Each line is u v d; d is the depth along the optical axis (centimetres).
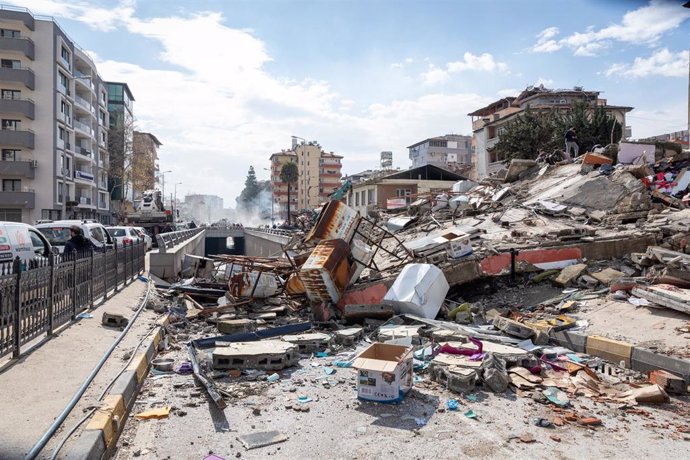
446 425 504
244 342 815
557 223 1480
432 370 657
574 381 631
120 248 1340
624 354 700
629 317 850
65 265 830
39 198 4616
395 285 1045
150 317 1066
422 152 8844
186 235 3028
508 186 2108
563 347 796
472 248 1253
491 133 5575
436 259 1191
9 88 4484
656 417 525
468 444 458
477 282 1212
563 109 4991
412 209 2272
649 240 1196
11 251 1005
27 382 543
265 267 1267
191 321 1106
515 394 600
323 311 1098
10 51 4431
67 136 5222
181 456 436
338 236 1204
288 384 646
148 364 707
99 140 6366
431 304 1015
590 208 1572
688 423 509
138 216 4156
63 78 5041
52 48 4672
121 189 7400
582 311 938
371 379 575
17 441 396
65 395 509
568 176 1906
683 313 805
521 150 3784
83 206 5581
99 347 726
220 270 1628
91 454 384
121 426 488
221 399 556
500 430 491
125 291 1302
